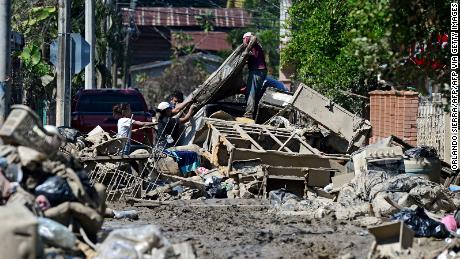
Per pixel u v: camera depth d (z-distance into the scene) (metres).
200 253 22.09
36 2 64.31
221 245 23.58
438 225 24.33
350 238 24.75
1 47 37.47
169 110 42.91
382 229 20.77
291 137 41.16
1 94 37.31
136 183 35.47
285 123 43.91
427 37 23.92
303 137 41.47
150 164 37.09
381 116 49.94
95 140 39.19
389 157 33.41
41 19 61.84
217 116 44.19
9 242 16.47
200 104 46.41
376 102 50.47
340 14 55.47
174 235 25.45
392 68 22.97
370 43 22.31
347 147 43.16
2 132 20.50
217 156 39.75
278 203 32.94
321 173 38.06
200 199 35.91
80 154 36.00
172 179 37.75
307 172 37.88
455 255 20.53
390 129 48.53
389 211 28.72
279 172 37.88
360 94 56.94
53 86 64.19
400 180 30.62
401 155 33.50
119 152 36.50
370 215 29.17
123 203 34.31
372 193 30.59
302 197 37.44
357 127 42.97
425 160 33.72
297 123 45.78
